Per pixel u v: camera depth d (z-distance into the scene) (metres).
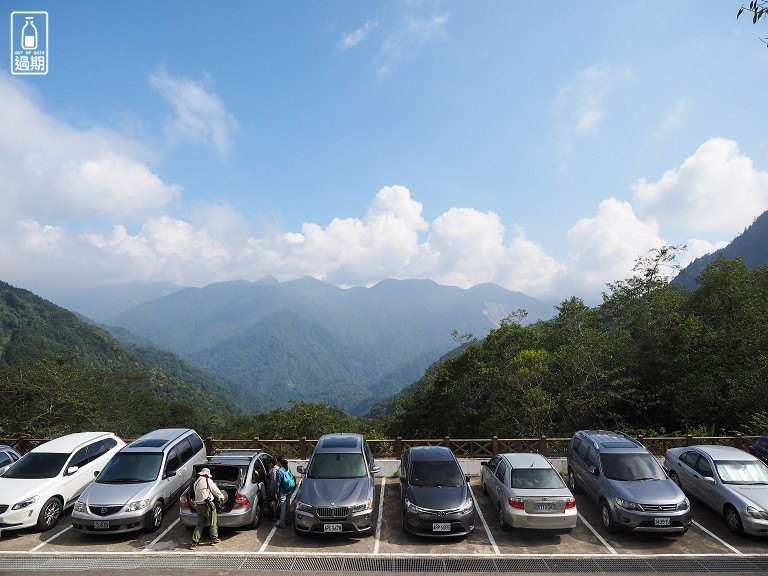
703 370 23.08
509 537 10.68
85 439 13.18
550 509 10.33
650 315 29.00
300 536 10.72
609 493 10.85
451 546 10.21
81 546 10.16
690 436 16.78
